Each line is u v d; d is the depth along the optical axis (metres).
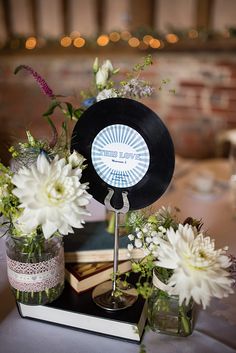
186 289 0.50
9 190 0.55
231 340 0.60
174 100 2.39
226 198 1.17
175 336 0.61
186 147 2.10
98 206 0.84
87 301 0.63
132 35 2.32
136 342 0.59
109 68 0.71
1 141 0.73
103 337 0.60
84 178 0.61
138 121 0.56
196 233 0.57
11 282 0.61
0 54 2.82
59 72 2.69
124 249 0.70
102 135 0.58
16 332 0.61
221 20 2.22
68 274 0.67
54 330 0.62
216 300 0.70
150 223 0.58
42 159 0.53
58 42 2.59
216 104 2.29
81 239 0.74
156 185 0.58
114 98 0.56
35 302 0.61
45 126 2.17
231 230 0.97
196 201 1.14
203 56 2.20
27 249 0.59
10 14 2.78
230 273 0.57
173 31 2.23
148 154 0.57
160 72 2.35
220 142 1.80
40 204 0.51
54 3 2.62
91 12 2.52
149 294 0.54
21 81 2.79
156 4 2.34
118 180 0.60
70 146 0.61
